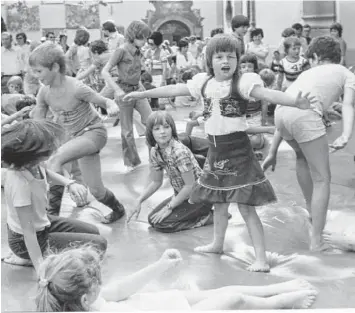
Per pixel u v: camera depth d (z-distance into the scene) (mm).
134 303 3754
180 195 5566
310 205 5664
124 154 8094
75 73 13211
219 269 4707
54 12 25656
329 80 5055
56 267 3182
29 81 11195
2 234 5750
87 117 5855
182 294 3822
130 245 5328
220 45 4594
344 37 16797
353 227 5457
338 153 8227
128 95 5008
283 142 9281
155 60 15992
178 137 6164
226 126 4656
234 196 4641
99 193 5875
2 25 13758
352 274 4508
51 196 5902
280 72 11016
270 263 4797
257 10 18125
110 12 26031
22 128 4457
